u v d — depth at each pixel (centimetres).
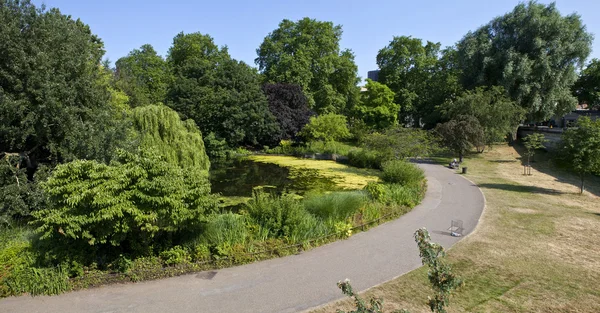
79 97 1389
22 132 1199
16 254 763
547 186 2088
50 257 753
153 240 862
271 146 4134
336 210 1181
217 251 888
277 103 4097
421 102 5072
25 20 1288
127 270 790
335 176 2445
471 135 2927
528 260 938
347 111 5394
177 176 827
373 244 1055
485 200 1686
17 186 1172
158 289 751
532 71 3300
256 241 968
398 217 1359
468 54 3594
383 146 2669
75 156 1254
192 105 3716
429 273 411
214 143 3528
